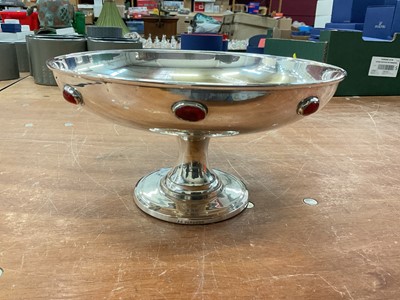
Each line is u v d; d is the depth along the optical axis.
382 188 0.60
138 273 0.38
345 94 1.33
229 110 0.35
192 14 2.60
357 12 1.59
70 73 0.37
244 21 2.15
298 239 0.45
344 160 0.72
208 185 0.53
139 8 2.62
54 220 0.47
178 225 0.47
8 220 0.46
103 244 0.42
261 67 0.68
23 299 0.33
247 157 0.72
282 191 0.58
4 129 0.81
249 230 0.47
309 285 0.37
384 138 0.87
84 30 1.58
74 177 0.60
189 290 0.36
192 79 0.69
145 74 0.67
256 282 0.37
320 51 1.22
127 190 0.56
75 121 0.89
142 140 0.79
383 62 1.31
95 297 0.34
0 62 1.31
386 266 0.41
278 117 0.38
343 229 0.48
